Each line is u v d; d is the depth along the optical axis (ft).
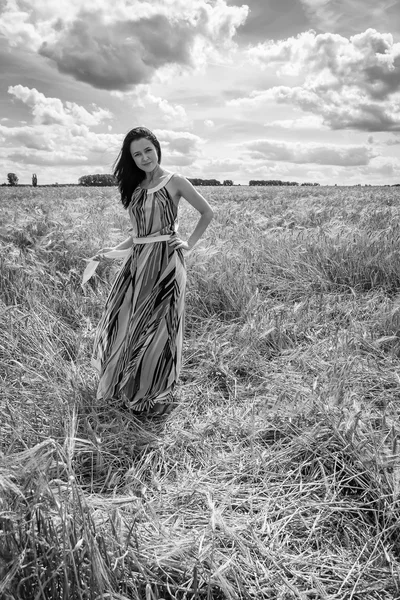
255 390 9.66
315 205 34.94
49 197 64.54
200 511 6.24
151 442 7.84
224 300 13.87
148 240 9.01
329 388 8.52
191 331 12.69
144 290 8.91
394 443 6.54
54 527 4.58
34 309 12.53
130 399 8.72
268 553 5.40
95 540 4.45
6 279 13.70
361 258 16.89
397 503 6.05
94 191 81.00
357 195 59.98
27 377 9.27
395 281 15.97
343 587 5.15
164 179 8.82
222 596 4.95
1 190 96.12
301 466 6.95
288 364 10.52
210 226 23.82
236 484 6.84
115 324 9.06
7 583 4.01
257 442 7.84
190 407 9.20
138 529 5.61
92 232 20.38
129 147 8.65
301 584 5.17
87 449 7.29
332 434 7.45
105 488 6.75
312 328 12.75
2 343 10.52
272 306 14.07
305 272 16.99
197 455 7.55
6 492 4.43
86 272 9.95
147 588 4.49
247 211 29.78
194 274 14.93
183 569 5.09
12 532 4.29
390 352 10.80
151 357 8.73
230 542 5.60
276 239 19.84
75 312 13.15
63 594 4.09
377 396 9.07
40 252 17.21
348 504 6.28
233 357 10.88
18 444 7.06
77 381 9.27
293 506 6.33
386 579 5.21
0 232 20.07
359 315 13.37
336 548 5.67
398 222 23.72
